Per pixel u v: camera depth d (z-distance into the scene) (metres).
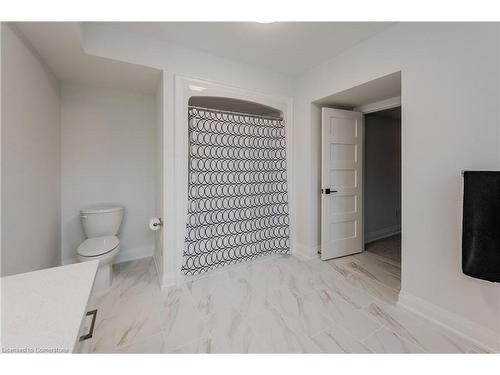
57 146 2.24
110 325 1.55
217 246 2.35
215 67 2.27
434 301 1.57
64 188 2.39
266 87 2.60
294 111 2.84
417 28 1.63
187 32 1.91
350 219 2.90
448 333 1.47
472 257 1.30
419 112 1.62
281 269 2.47
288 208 2.83
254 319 1.63
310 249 2.75
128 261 2.70
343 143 2.76
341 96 2.44
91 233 2.31
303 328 1.54
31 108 1.64
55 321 0.58
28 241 1.58
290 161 2.83
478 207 1.28
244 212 2.51
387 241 3.57
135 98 2.71
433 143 1.55
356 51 2.09
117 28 1.85
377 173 3.81
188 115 2.19
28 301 0.66
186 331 1.50
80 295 0.70
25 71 1.55
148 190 2.81
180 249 2.14
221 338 1.44
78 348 0.61
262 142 2.61
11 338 0.52
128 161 2.70
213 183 2.31
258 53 2.25
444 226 1.51
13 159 1.38
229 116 2.38
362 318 1.64
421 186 1.62
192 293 1.97
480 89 1.34
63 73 2.13
